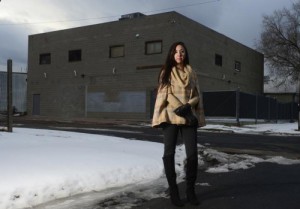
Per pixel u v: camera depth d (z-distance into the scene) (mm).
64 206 5230
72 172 6148
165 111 5234
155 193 5984
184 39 31578
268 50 48375
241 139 16875
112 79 34125
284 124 33500
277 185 6543
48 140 10094
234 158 9609
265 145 14430
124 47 33406
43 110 38906
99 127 23141
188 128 5258
